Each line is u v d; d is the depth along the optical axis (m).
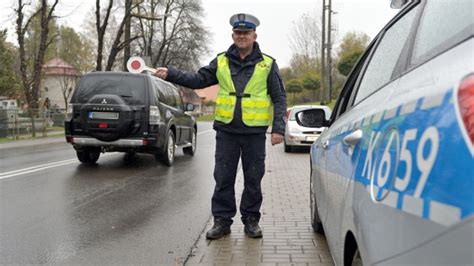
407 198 1.58
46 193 7.88
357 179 2.27
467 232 1.27
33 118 26.16
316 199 4.59
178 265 4.37
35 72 30.20
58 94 72.75
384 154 1.91
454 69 1.62
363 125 2.49
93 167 11.20
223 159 5.24
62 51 68.44
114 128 10.48
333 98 48.97
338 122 3.74
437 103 1.56
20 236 5.35
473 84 1.43
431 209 1.42
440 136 1.46
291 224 5.75
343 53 50.12
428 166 1.48
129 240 5.22
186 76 5.15
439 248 1.36
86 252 4.80
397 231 1.62
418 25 2.40
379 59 3.05
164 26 48.34
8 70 46.91
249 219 5.29
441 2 2.25
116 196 7.68
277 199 7.36
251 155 5.21
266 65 5.11
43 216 6.28
